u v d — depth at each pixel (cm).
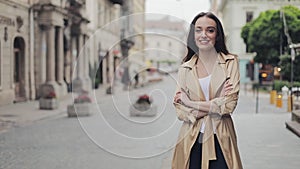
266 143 920
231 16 4994
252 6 4947
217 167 326
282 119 1430
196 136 329
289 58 2614
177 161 338
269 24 3347
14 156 796
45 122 1362
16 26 2053
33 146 902
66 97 2344
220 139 326
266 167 684
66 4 2483
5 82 1941
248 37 3641
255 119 1430
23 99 2144
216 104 321
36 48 2273
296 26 3172
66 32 2686
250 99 2509
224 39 336
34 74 2272
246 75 4712
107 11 3666
